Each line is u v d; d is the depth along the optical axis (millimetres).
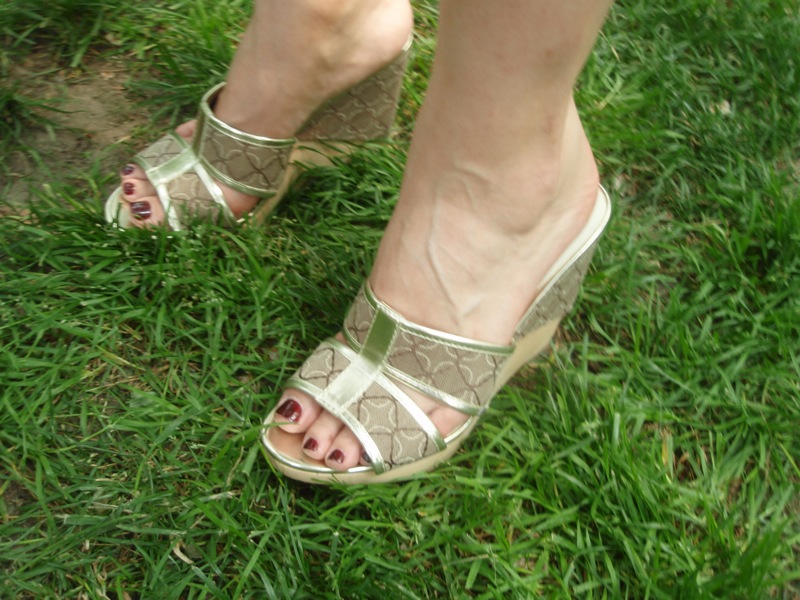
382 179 772
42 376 641
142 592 571
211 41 828
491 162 562
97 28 837
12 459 614
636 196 820
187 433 631
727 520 615
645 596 587
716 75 890
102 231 699
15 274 685
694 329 731
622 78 884
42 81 816
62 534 589
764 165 815
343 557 589
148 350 670
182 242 690
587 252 643
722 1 958
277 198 732
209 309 680
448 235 585
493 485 634
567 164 596
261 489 613
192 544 593
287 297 692
